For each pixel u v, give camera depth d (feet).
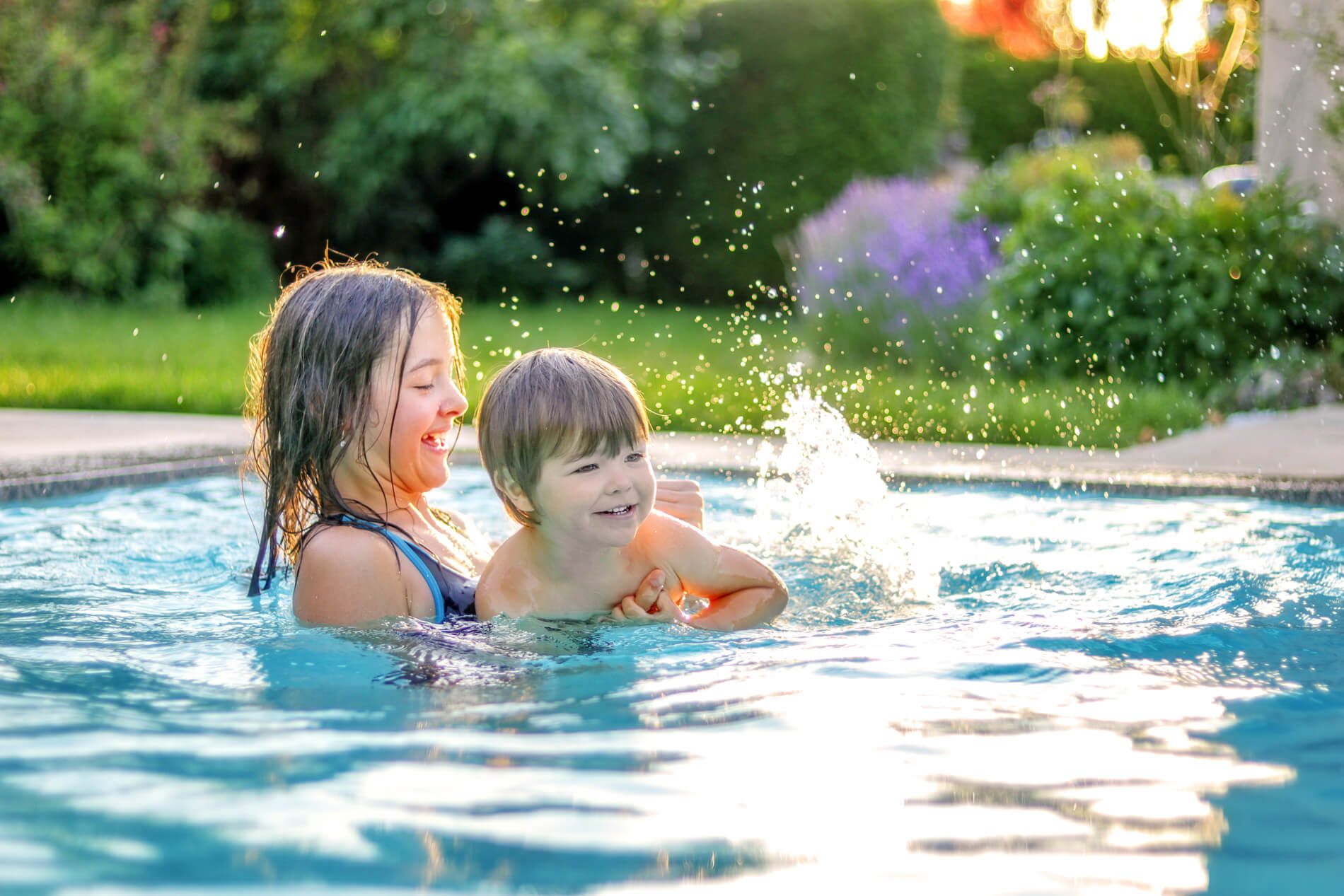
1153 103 41.63
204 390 19.66
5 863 3.33
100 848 3.46
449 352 7.07
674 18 36.45
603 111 34.91
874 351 22.93
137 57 32.45
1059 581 8.19
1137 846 3.64
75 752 4.37
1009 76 42.14
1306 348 20.56
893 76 36.09
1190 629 6.65
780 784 4.13
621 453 6.47
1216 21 31.76
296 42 35.37
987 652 6.12
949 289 22.65
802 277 26.35
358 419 6.71
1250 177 23.02
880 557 9.14
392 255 38.29
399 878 3.30
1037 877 3.41
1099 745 4.61
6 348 23.81
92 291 31.55
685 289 38.04
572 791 4.04
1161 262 20.70
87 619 6.82
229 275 33.81
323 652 5.98
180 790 3.97
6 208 30.53
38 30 30.83
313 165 36.22
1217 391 19.45
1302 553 9.05
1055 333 20.86
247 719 4.87
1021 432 16.81
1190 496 12.00
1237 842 3.68
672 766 4.31
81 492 11.77
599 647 6.14
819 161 36.32
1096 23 37.14
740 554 7.21
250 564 8.59
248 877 3.28
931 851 3.58
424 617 6.68
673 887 3.29
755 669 5.76
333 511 6.79
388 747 4.50
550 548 6.68
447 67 35.32
